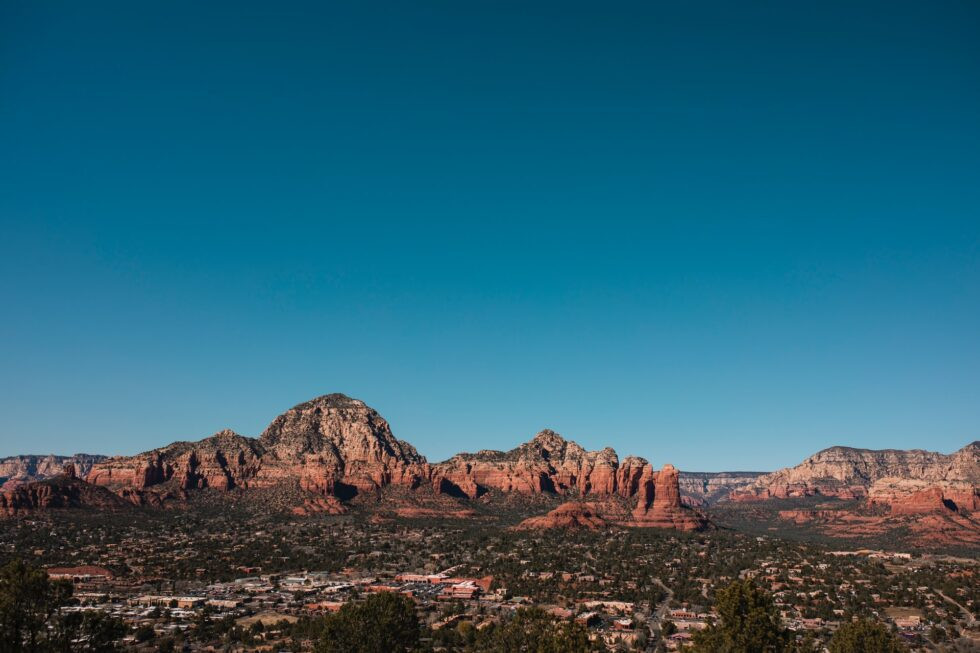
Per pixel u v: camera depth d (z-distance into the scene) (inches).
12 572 4539.9
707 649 4864.7
